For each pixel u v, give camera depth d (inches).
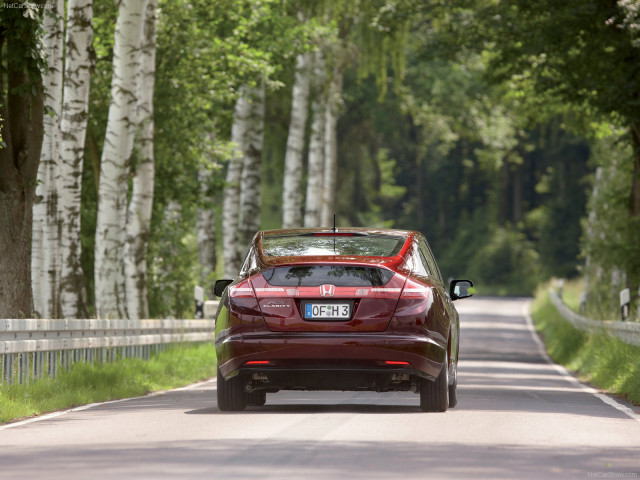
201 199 3503.9
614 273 4544.8
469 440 1139.3
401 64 4557.1
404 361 1334.9
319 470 927.0
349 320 1336.1
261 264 1375.5
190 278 3592.5
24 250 1902.1
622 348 2258.9
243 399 1425.9
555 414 1461.6
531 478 905.5
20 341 1582.2
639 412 1561.3
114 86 2758.4
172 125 3373.5
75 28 2564.0
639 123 3250.5
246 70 3563.0
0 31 1836.9
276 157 6200.8
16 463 978.1
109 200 2780.5
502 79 3713.1
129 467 941.8
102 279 2807.6
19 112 1891.0
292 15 4547.2
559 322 4498.0
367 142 7623.0
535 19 3432.6
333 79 5088.6
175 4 3358.8
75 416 1425.9
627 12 3147.1
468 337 4537.4
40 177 2459.4
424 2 3816.4
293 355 1334.9
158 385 2033.7
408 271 1375.5
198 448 1061.1
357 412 1419.8
